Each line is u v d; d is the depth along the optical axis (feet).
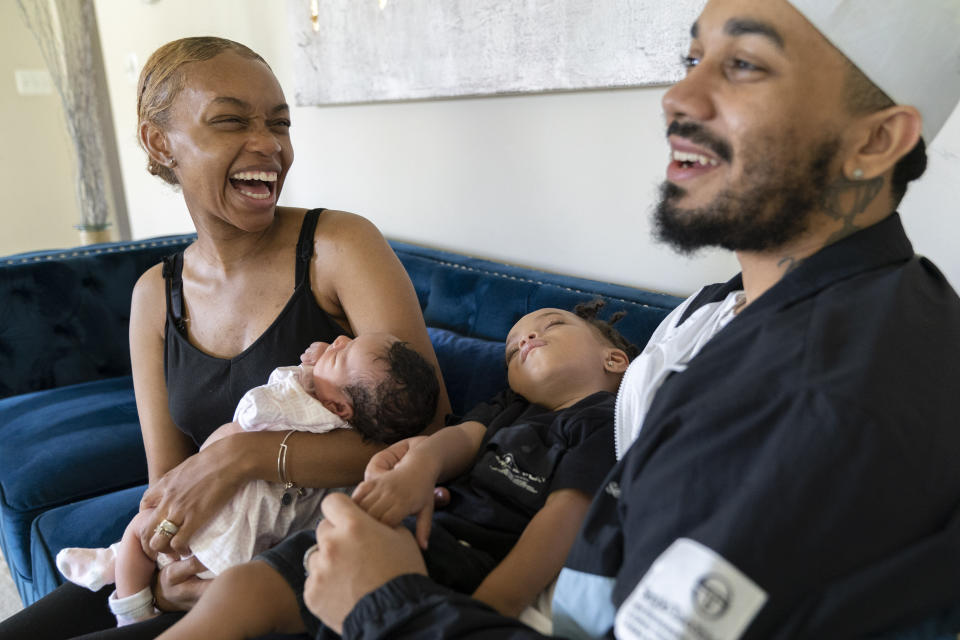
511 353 3.86
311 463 3.48
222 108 3.75
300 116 8.84
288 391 3.48
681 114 2.19
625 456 2.25
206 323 4.30
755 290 2.37
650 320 4.49
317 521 3.67
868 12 1.92
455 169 6.77
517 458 3.08
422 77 6.61
